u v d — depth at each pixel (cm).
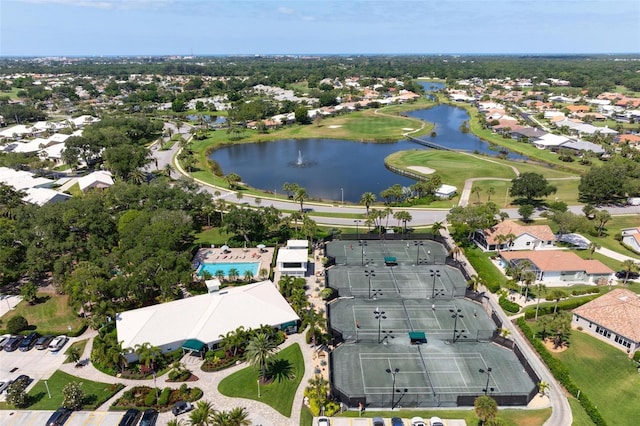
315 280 10950
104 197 14500
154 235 10944
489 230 12562
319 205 16538
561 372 7306
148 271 9619
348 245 12938
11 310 9706
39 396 7144
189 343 8144
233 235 13575
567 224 12250
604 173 15612
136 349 7744
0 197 14438
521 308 9544
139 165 18950
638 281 10669
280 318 8781
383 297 10181
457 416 6675
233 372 7681
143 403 6888
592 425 6450
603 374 7512
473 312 9538
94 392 7200
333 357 8081
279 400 6994
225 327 8450
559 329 7894
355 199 17488
